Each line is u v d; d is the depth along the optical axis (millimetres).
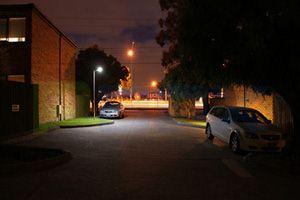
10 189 7656
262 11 9852
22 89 17422
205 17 10734
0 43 21375
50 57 24625
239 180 9039
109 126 23750
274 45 10555
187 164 11086
